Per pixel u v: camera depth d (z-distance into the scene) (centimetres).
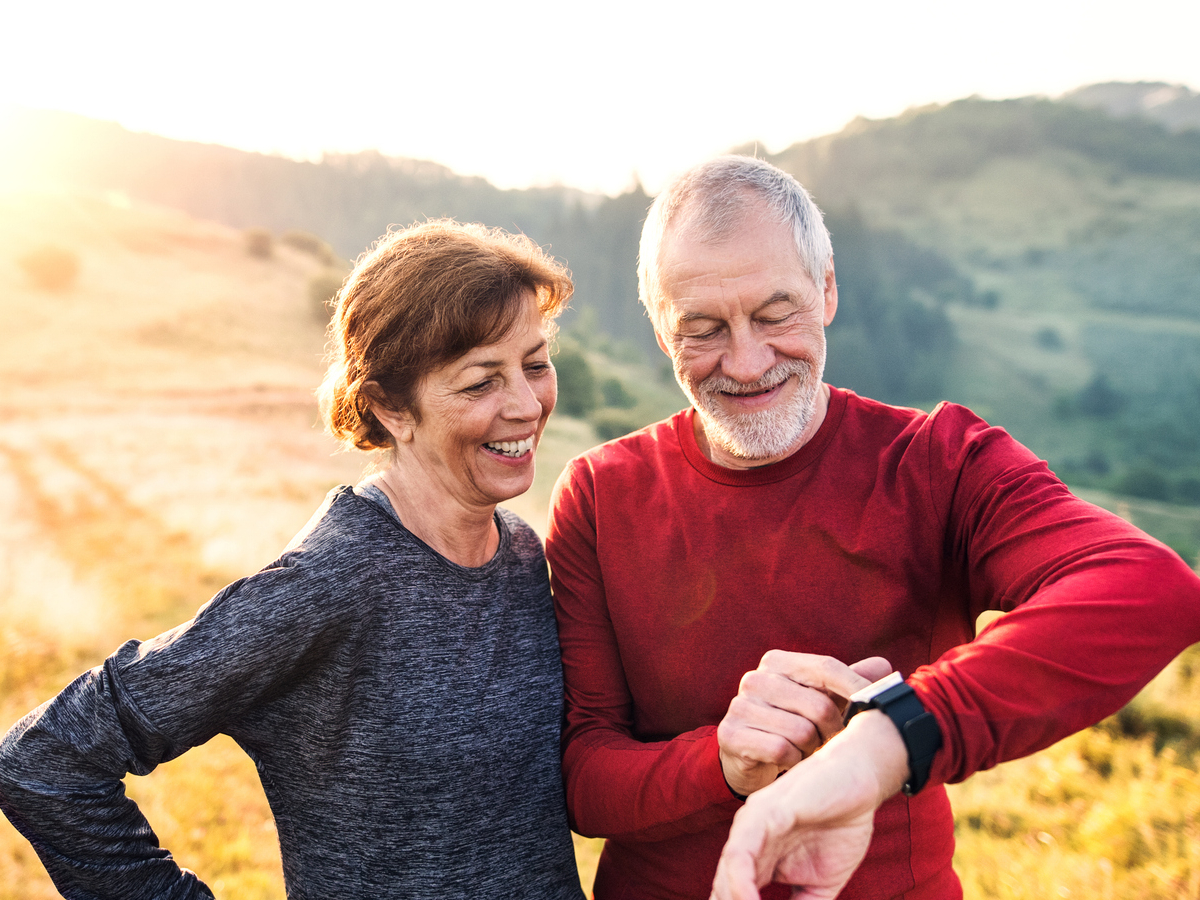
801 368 147
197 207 19988
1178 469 9888
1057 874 331
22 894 355
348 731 138
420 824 138
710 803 129
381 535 139
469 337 134
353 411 150
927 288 16188
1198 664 554
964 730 94
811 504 149
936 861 146
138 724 121
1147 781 395
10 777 124
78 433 2892
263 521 1570
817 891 94
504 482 143
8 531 1553
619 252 15250
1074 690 97
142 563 1219
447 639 142
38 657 739
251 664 125
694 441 162
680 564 156
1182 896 302
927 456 145
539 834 149
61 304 4656
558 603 168
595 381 6028
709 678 153
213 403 3650
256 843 423
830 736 114
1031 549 122
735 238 141
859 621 146
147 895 135
